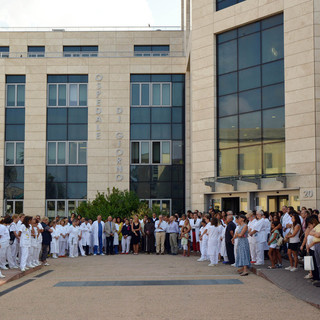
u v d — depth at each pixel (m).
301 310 9.32
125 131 35.75
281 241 15.25
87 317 8.95
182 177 35.75
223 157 29.44
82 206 29.34
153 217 25.66
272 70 27.06
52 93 36.34
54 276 15.32
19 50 40.50
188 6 35.97
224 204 29.44
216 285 12.77
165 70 36.19
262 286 12.48
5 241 16.34
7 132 36.03
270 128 26.88
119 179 35.34
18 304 10.38
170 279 14.12
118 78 36.16
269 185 26.19
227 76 29.61
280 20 26.91
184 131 36.09
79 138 35.97
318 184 24.14
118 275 15.28
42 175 35.47
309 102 24.84
